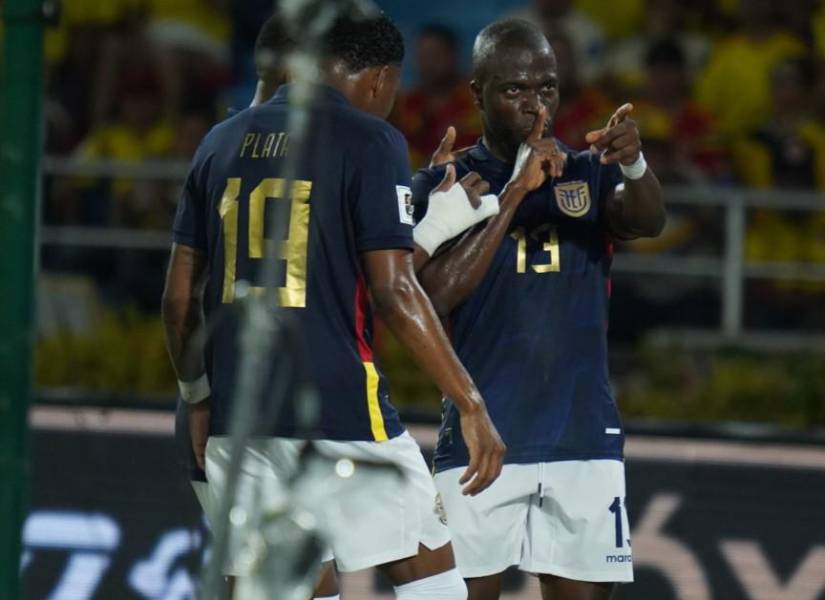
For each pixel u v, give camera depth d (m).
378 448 14.47
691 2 38.16
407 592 14.81
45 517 22.61
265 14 38.97
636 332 32.50
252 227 14.46
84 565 22.36
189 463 15.55
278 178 14.45
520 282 16.70
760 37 37.25
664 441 22.95
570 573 16.66
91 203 34.59
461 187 16.09
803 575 22.03
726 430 23.03
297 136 9.88
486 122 16.78
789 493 22.34
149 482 22.69
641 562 22.09
